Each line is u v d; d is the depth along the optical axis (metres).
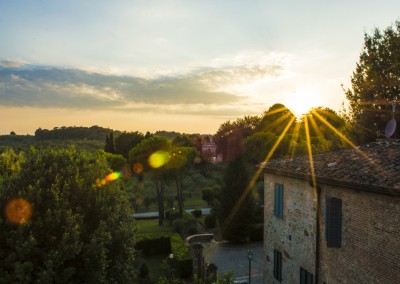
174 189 53.53
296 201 13.20
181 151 38.03
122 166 43.97
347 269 10.02
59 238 11.33
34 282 10.18
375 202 8.88
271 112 62.16
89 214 12.64
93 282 11.09
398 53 24.14
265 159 44.91
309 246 12.21
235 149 60.25
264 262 16.36
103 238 11.44
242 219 28.95
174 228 32.91
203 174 60.16
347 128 26.33
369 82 24.98
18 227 10.72
